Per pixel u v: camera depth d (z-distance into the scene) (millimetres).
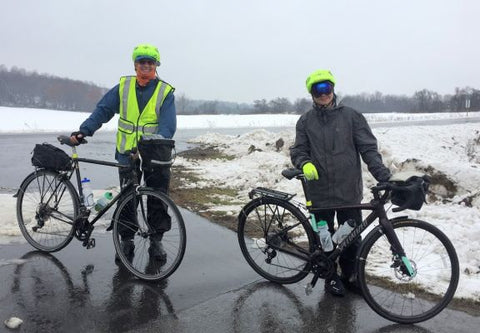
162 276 3840
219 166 11117
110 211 5895
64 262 4270
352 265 3785
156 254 4227
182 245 3832
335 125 3725
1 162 11914
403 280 3477
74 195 4340
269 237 3924
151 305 3441
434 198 6383
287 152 12422
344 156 3697
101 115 4395
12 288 3668
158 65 4332
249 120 51875
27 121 38188
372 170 3619
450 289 3316
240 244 4121
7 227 5148
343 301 3590
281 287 3844
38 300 3469
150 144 3789
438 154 13047
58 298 3510
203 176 9453
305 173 3543
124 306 3414
